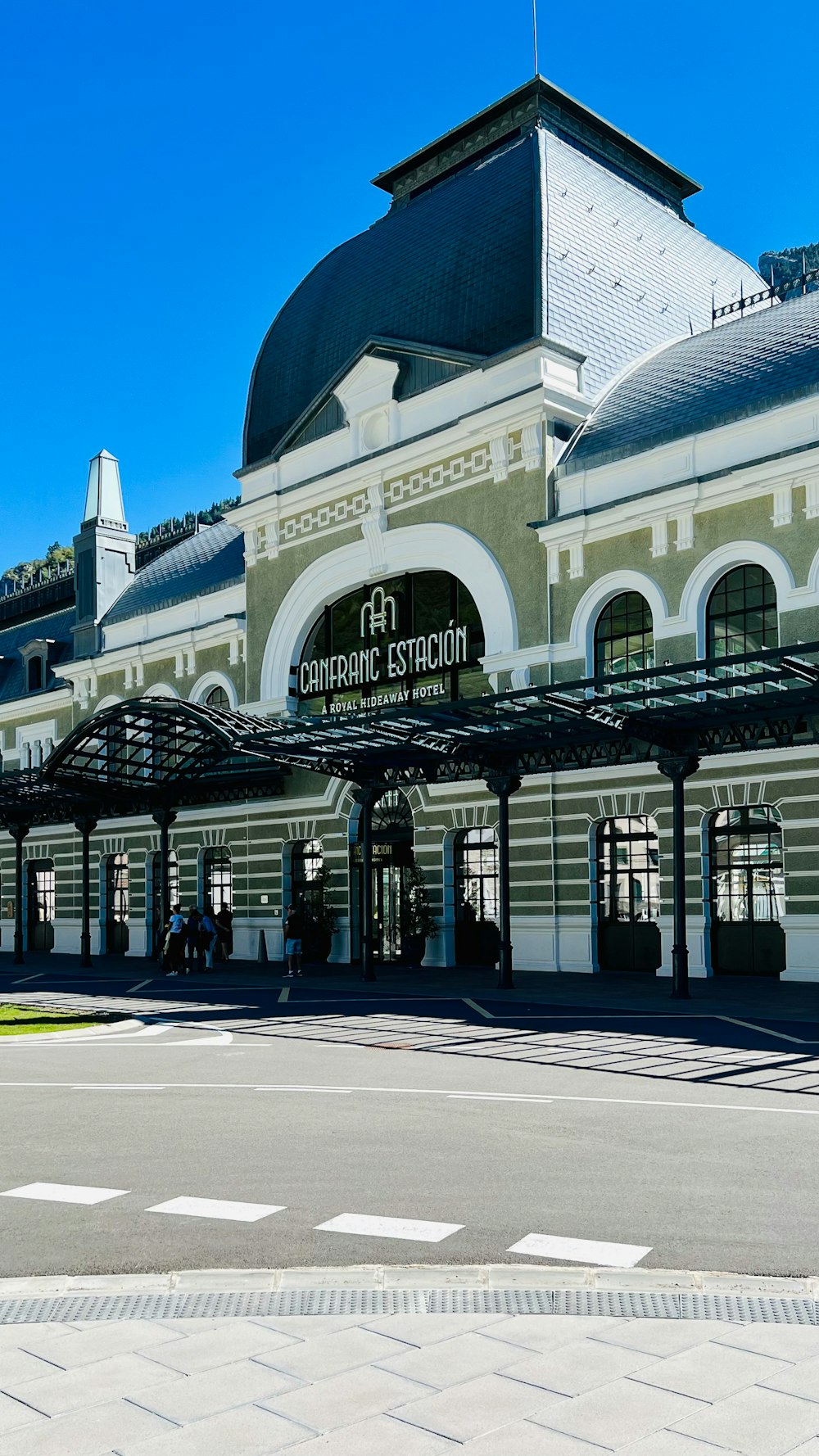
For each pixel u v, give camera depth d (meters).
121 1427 4.69
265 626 36.78
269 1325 5.73
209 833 38.44
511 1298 6.09
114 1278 6.50
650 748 23.08
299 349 37.53
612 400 30.20
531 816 28.56
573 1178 8.75
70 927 45.38
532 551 28.94
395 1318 5.80
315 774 34.62
